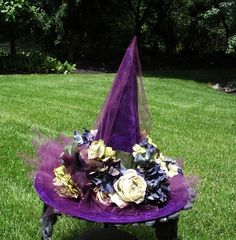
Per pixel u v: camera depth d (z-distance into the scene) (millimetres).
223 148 7074
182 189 3074
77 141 2975
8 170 5113
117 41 23703
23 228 3896
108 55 22469
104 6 20125
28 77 13844
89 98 10531
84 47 22062
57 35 19188
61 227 3965
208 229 4191
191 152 6570
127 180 2797
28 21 16562
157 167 2879
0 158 5469
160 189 2852
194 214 4414
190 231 4102
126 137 3057
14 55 16469
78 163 2863
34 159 3344
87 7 19375
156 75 18422
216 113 10320
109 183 2836
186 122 8883
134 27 24438
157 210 2818
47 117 7949
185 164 5930
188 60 24625
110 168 2850
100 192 2838
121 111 3078
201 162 6113
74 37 19938
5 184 4762
